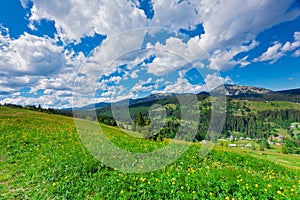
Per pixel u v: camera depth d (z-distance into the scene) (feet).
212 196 20.30
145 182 23.26
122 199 20.12
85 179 24.82
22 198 21.58
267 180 25.29
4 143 44.60
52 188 22.74
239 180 23.24
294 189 22.24
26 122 83.30
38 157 34.58
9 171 29.19
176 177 24.26
